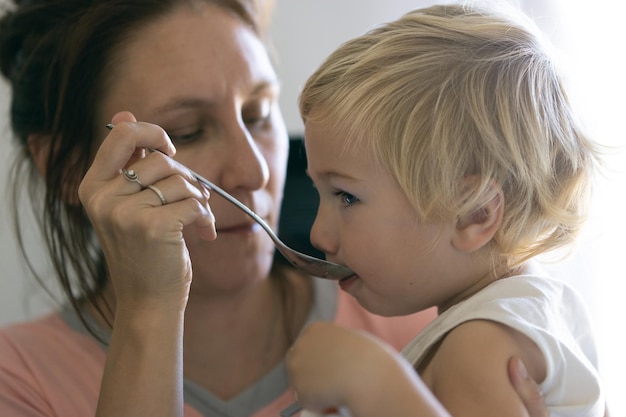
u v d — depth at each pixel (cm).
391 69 92
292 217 139
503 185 90
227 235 111
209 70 107
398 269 92
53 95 117
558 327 86
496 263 92
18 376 113
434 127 88
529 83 92
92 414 112
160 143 87
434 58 92
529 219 92
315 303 131
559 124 94
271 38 165
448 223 89
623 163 126
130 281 86
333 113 92
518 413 73
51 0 117
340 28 176
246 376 121
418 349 87
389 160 89
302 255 97
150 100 106
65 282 122
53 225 122
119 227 82
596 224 107
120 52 109
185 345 119
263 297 126
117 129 86
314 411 71
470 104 89
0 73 134
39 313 171
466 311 85
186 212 84
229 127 108
